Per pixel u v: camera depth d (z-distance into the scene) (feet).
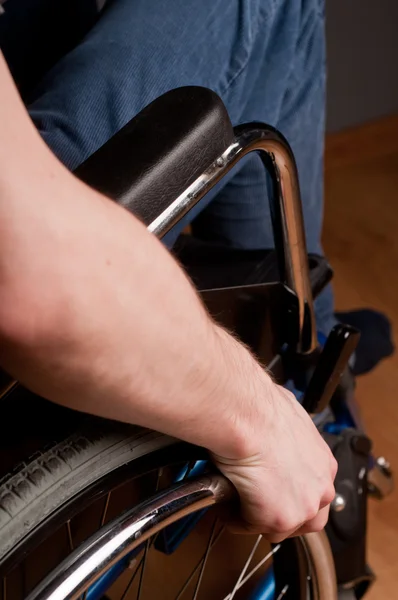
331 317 3.87
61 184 1.23
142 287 1.32
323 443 2.05
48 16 3.18
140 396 1.43
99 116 2.38
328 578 2.61
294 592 2.76
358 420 3.43
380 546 4.04
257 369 1.78
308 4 2.88
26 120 1.20
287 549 2.65
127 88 2.42
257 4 2.69
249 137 2.02
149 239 1.37
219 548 3.35
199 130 1.82
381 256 5.66
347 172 6.43
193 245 2.99
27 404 1.93
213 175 1.93
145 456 1.94
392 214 5.99
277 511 1.96
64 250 1.21
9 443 1.86
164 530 2.60
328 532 2.81
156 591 3.31
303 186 3.34
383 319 4.54
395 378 4.82
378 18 5.94
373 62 6.16
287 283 2.52
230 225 3.38
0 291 1.19
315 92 3.07
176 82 2.51
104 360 1.32
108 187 1.76
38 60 3.29
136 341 1.33
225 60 2.64
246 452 1.77
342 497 2.82
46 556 1.98
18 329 1.22
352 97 6.31
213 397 1.55
